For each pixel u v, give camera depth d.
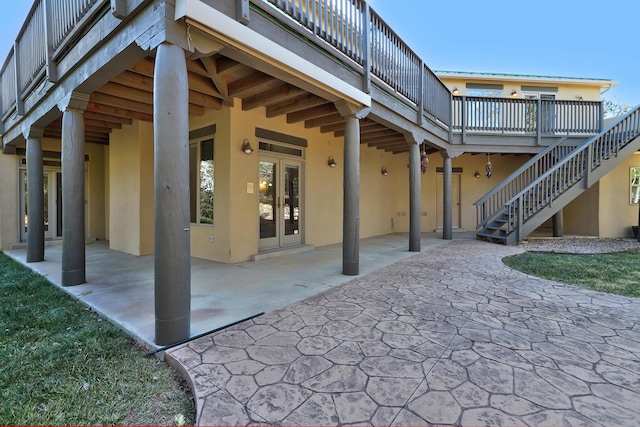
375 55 4.78
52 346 2.39
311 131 6.99
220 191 5.46
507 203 7.30
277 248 6.21
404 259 5.64
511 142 8.54
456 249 6.75
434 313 2.95
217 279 4.23
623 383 1.83
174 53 2.30
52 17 3.85
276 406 1.65
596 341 2.36
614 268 4.82
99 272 4.76
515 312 2.97
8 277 4.50
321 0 3.70
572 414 1.57
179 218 2.33
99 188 8.69
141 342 2.42
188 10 2.26
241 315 2.90
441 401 1.68
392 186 10.36
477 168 10.72
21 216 7.63
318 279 4.23
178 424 1.62
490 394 1.73
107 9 2.79
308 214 6.96
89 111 5.09
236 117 5.35
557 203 7.43
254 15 2.89
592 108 8.77
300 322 2.73
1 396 1.79
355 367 2.01
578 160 7.46
